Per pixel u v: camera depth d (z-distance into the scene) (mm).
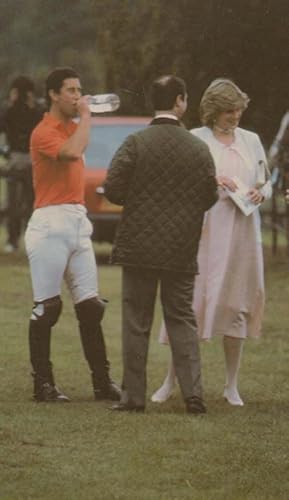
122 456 12703
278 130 30844
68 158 15055
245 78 29953
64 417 14383
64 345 19344
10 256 32031
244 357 18547
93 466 12344
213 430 13852
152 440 13336
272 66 29734
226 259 15266
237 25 29359
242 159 15320
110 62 31797
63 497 11391
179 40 30078
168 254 14555
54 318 15422
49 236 15320
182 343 14711
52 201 15359
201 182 14602
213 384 16672
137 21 31297
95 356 15547
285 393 16109
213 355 18703
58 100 15258
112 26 31531
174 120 14633
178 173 14539
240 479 11977
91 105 15188
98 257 32812
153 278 14633
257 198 15305
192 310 14812
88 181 30453
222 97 15234
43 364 15391
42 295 15391
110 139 31516
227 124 15320
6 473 12086
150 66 30938
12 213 33344
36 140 15242
